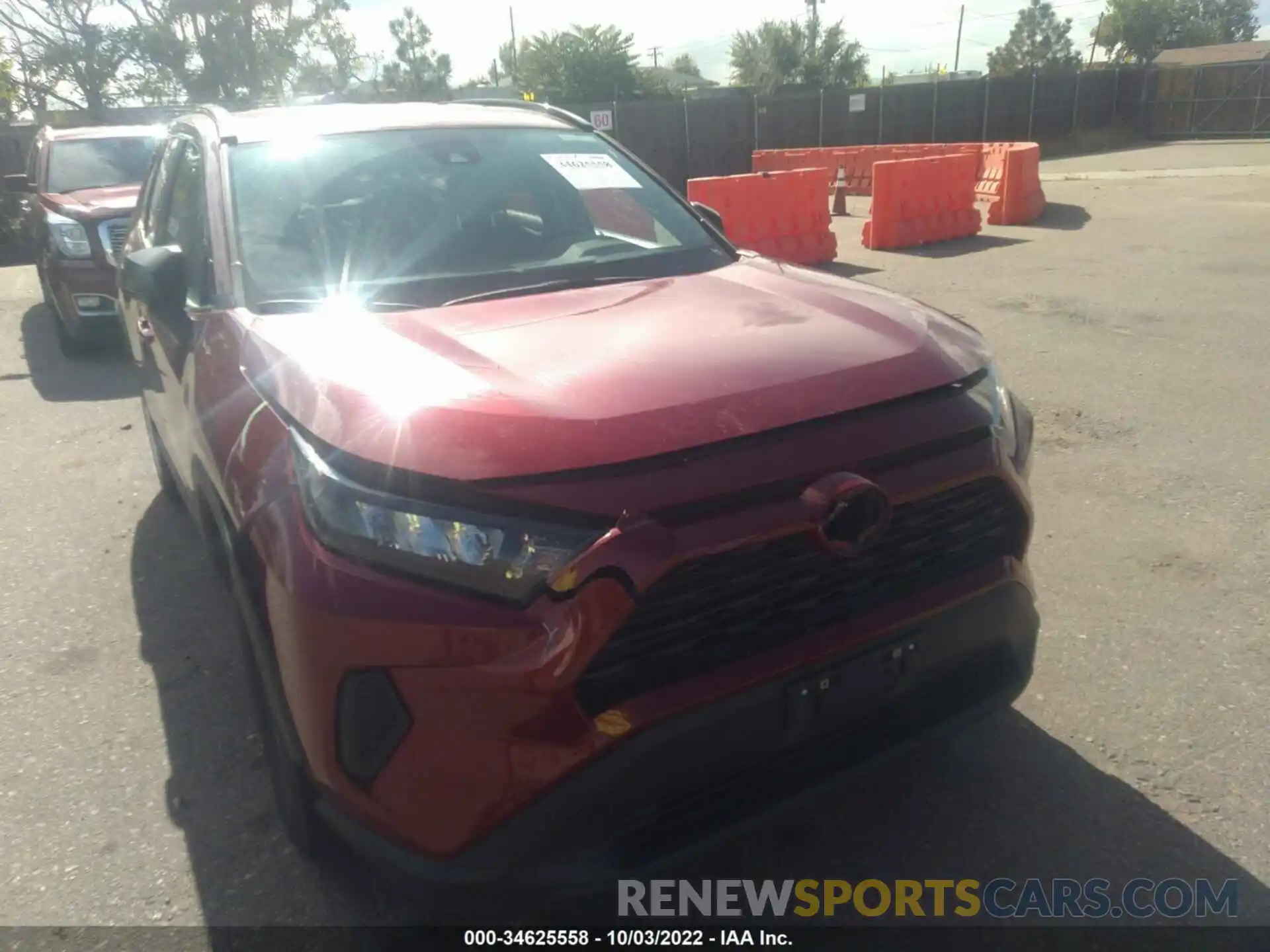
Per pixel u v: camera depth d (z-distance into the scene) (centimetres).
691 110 2527
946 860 273
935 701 251
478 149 369
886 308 280
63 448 636
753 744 217
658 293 297
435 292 303
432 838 208
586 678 201
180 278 321
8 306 1151
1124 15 6581
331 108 399
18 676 376
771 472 213
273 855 281
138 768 321
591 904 256
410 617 200
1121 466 530
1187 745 313
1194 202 1564
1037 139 3262
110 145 991
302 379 240
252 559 236
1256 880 262
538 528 199
